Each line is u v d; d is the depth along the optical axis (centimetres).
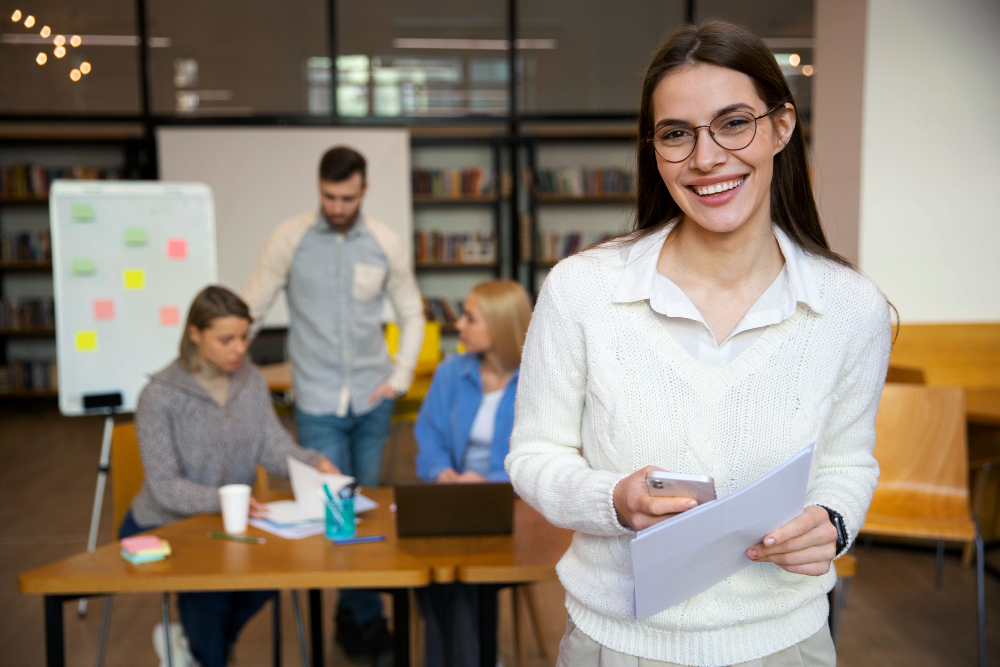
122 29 783
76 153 801
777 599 108
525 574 173
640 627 109
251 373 260
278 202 770
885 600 339
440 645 231
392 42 807
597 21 814
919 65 412
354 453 324
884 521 285
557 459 112
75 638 312
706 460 105
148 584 169
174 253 401
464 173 815
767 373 105
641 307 108
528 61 816
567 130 827
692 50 99
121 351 391
